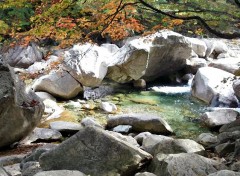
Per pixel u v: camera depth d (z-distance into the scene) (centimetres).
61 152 489
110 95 1188
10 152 736
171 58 1312
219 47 1603
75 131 871
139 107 1077
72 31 716
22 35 712
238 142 560
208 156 539
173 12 622
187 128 912
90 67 1140
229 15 597
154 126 870
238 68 1269
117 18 689
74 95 1140
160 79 1375
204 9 602
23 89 772
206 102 1107
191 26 789
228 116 917
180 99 1156
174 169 427
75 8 675
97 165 471
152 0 641
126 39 1423
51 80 1104
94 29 727
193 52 1499
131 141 734
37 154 602
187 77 1364
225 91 1087
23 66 1370
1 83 707
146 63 1216
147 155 488
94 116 994
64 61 1074
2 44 882
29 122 760
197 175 425
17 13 973
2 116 705
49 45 1441
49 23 648
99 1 693
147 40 1145
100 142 487
